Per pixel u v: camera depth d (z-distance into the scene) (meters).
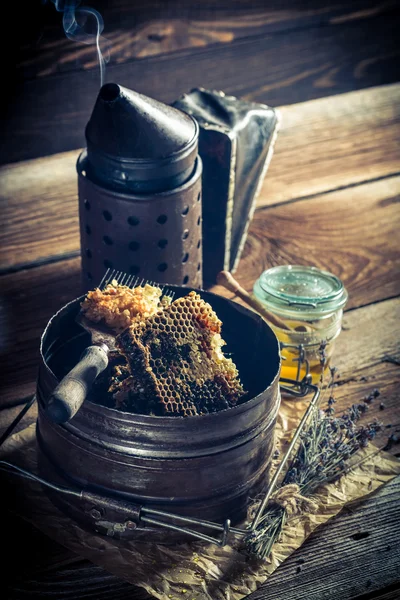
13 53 1.43
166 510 0.90
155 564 0.91
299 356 1.04
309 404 1.02
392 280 1.27
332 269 1.28
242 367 1.02
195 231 1.09
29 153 1.50
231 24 1.58
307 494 0.97
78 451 0.90
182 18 1.54
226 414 0.87
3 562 0.91
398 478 1.00
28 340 1.15
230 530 0.89
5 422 1.04
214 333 0.95
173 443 0.87
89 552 0.91
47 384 0.90
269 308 1.06
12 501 0.95
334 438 1.00
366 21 1.69
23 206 1.35
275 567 0.91
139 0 1.49
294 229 1.35
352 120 1.60
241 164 1.16
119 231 1.05
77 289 1.22
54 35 1.45
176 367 0.93
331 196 1.42
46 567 0.91
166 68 1.56
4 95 1.45
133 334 0.92
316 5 1.63
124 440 0.87
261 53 1.63
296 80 1.68
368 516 0.96
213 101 1.17
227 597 0.89
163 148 1.02
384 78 1.76
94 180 1.05
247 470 0.92
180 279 1.10
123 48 1.51
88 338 1.01
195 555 0.91
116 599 0.89
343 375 1.12
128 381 0.92
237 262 1.26
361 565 0.92
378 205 1.41
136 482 0.89
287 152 1.50
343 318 1.20
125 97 1.00
